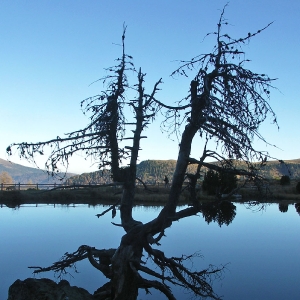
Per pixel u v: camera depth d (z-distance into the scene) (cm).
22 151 679
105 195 3853
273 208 3338
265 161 564
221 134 580
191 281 774
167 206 688
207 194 2927
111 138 740
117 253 706
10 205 3344
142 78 765
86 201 3694
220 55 611
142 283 726
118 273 690
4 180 7850
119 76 759
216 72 605
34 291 744
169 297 726
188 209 695
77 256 788
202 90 613
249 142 560
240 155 571
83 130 719
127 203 768
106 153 752
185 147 680
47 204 3438
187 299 909
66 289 758
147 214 2586
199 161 657
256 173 625
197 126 618
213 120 584
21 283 781
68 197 3753
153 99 725
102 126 730
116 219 2427
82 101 746
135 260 681
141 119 757
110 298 768
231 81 591
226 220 2516
